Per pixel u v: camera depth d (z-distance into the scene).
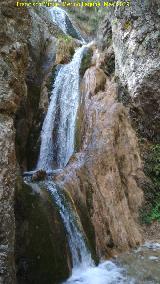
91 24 16.48
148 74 7.73
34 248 4.86
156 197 7.71
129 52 8.34
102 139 7.56
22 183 5.40
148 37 7.75
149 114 8.17
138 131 8.39
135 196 7.39
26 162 8.69
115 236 6.38
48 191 5.77
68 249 5.36
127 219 6.82
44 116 9.45
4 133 3.83
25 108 8.39
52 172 7.34
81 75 9.76
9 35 4.31
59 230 5.35
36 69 9.86
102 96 8.73
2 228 3.57
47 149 9.13
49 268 4.89
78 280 5.12
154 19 7.62
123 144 7.77
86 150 7.48
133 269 5.53
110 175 7.03
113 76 9.53
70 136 8.81
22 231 4.86
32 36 10.00
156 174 7.95
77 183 6.46
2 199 3.63
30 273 4.67
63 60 10.69
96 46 10.92
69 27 15.48
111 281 5.11
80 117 8.69
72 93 9.51
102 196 6.63
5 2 4.28
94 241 6.00
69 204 5.93
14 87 4.31
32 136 9.03
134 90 8.12
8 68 4.15
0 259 3.46
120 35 8.79
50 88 10.05
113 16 9.39
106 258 5.96
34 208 5.22
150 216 7.33
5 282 3.46
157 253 6.20
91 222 6.17
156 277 5.23
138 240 6.66
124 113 8.29
